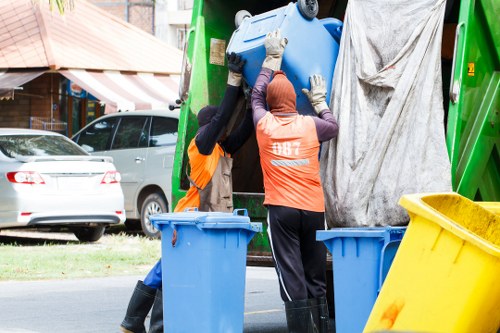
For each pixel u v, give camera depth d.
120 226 24.42
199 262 8.35
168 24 39.25
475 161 9.76
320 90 9.30
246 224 8.46
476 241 6.86
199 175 9.71
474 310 6.96
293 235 8.77
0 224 18.44
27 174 18.45
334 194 9.15
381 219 8.97
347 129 9.20
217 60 11.12
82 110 29.34
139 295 9.50
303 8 9.48
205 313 8.34
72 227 20.45
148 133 21.12
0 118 28.33
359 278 7.89
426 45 9.18
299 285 8.70
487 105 9.96
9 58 26.05
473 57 9.71
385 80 9.11
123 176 21.22
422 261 7.09
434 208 7.47
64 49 26.83
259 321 11.67
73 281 15.02
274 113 8.90
